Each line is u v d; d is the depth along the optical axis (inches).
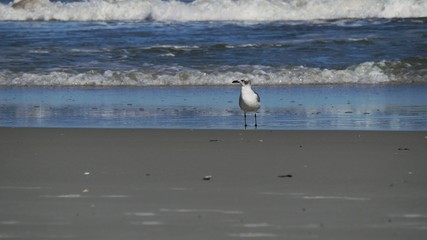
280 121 823.1
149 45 1497.3
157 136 703.7
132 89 1128.2
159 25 1834.4
